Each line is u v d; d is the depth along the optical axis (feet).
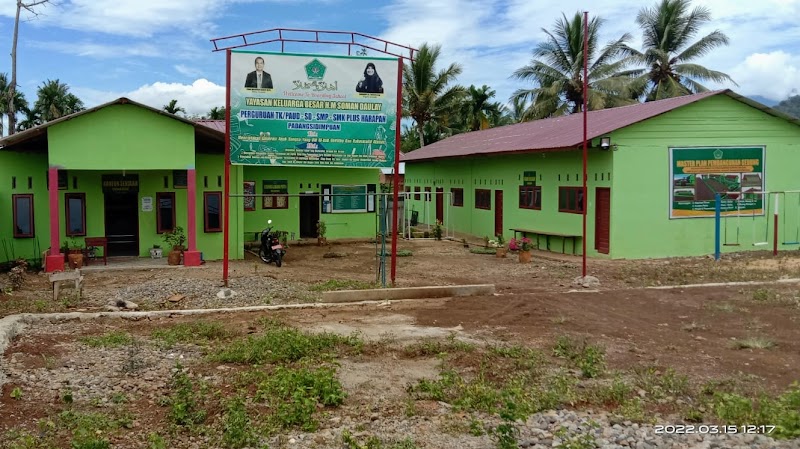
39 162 60.59
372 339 31.17
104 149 55.77
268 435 19.49
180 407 20.74
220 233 65.00
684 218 65.72
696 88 130.82
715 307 37.86
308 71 45.52
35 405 21.20
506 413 20.04
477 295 43.32
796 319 34.63
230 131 44.83
